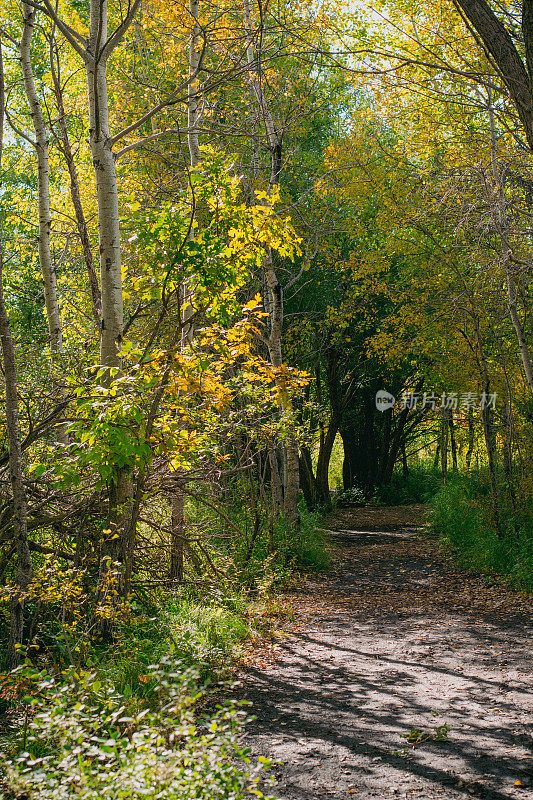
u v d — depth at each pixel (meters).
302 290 20.34
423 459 37.66
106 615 5.88
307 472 24.06
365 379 25.05
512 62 3.93
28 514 7.11
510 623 8.80
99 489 6.95
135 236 6.97
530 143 3.96
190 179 6.90
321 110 15.12
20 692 4.62
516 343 14.54
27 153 16.55
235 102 14.97
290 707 5.77
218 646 7.20
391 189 14.95
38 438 7.41
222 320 7.10
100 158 7.34
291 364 20.91
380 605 10.57
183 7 10.20
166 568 8.91
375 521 22.98
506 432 13.70
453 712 5.56
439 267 14.88
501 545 12.49
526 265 9.41
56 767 3.92
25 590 5.82
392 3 12.05
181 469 8.70
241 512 13.35
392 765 4.52
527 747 4.75
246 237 7.25
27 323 15.93
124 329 7.54
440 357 17.19
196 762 3.42
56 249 14.48
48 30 11.60
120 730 4.59
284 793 4.13
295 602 10.70
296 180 17.70
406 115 12.95
